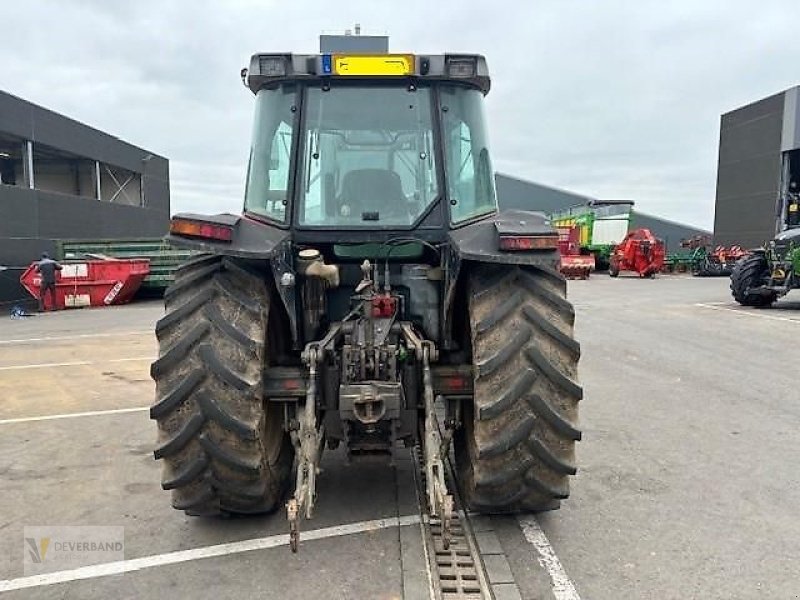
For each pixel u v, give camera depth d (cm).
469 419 348
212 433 297
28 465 440
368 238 359
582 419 536
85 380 714
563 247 2684
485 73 360
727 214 3055
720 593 277
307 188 361
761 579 288
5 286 1762
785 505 366
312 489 285
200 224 300
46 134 2095
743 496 378
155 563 304
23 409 591
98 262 1596
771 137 2744
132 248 1795
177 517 353
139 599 275
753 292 1341
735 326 1087
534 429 298
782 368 742
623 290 1900
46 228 2017
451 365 338
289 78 360
